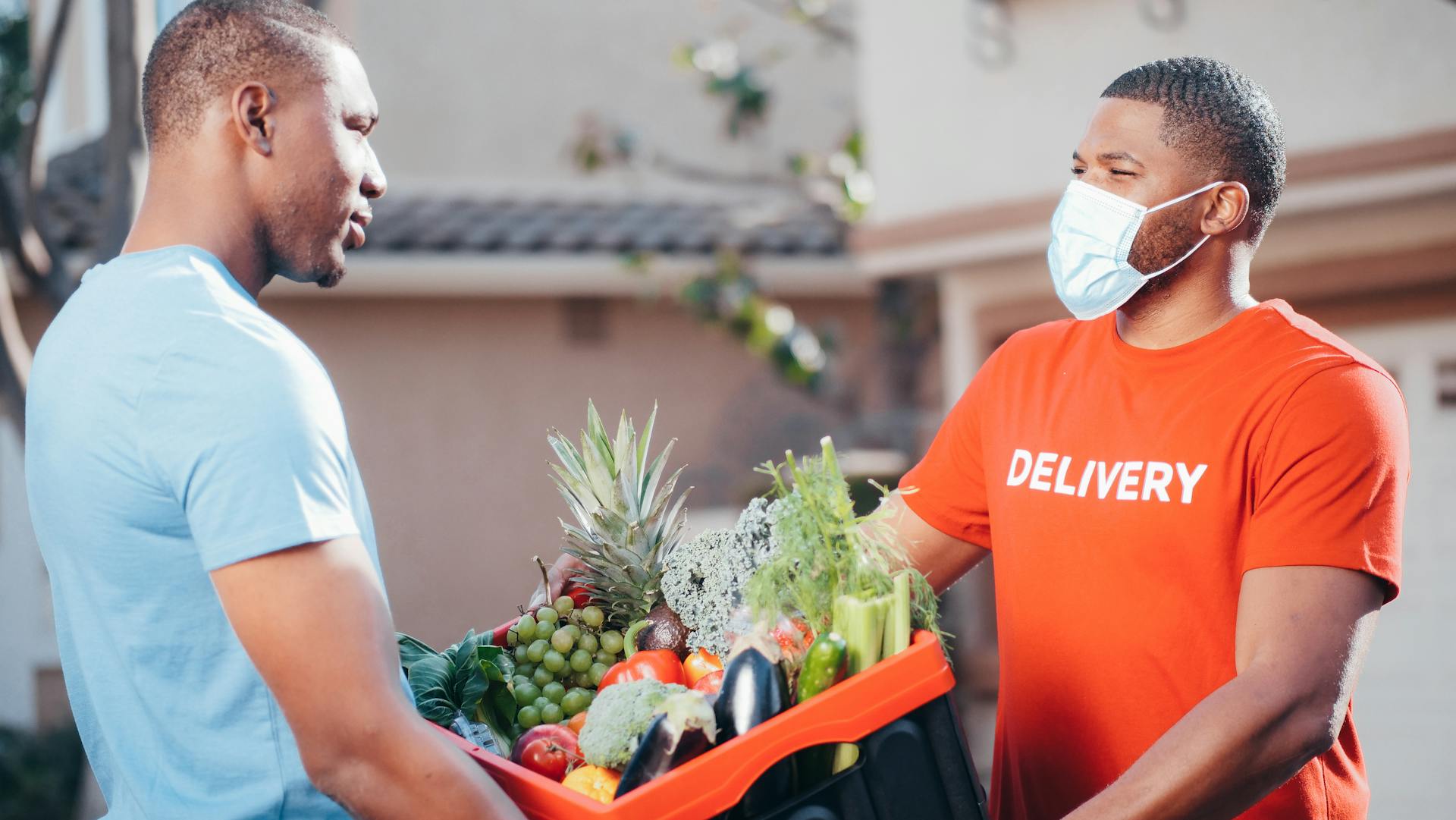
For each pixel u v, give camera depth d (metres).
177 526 1.76
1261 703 1.96
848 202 9.74
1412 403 6.02
